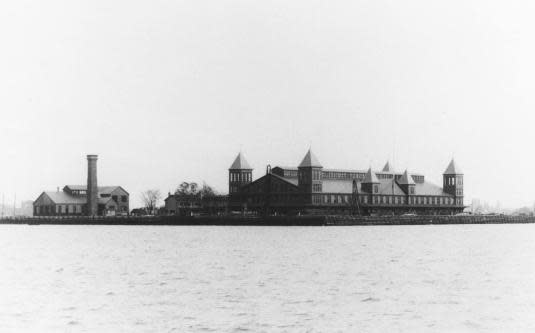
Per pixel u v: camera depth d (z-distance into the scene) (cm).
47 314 6203
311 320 5928
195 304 6569
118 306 6494
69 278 8294
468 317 6022
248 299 6775
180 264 9675
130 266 9506
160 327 5731
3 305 6562
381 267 9138
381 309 6328
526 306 6450
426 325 5769
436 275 8350
